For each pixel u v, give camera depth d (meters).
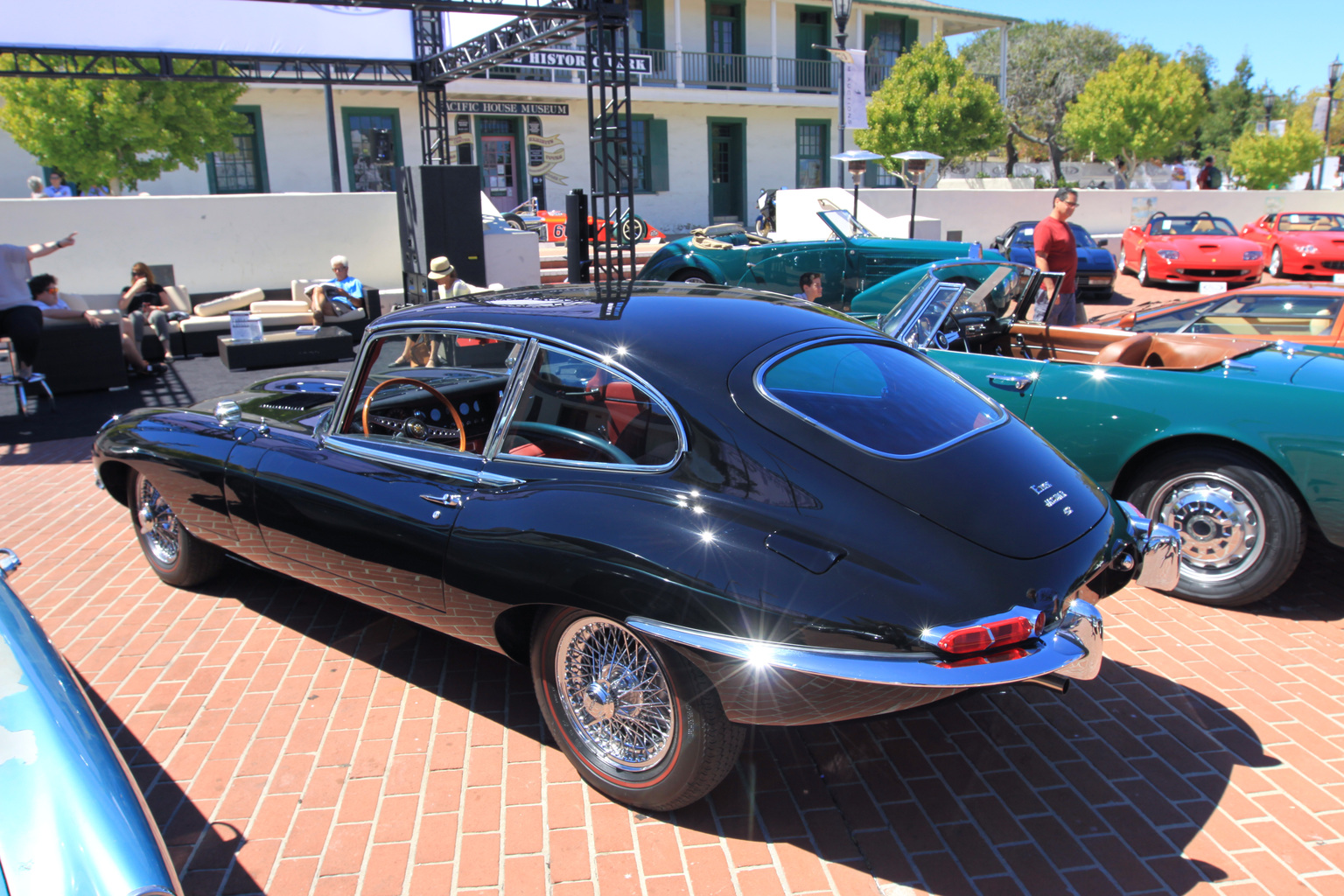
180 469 3.94
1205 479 4.09
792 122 27.75
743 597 2.34
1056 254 7.34
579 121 24.08
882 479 2.50
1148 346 4.98
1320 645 3.84
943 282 5.04
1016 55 44.25
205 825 2.80
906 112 24.05
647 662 2.68
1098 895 2.45
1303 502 3.93
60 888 1.56
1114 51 43.19
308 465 3.50
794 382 2.74
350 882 2.55
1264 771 2.99
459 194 12.15
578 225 12.31
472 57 12.68
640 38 25.05
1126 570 2.89
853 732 3.26
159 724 3.35
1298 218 18.42
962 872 2.55
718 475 2.53
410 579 3.14
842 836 2.71
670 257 11.93
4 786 1.74
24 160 17.22
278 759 3.13
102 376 9.56
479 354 3.21
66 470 6.92
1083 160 39.72
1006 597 2.30
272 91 19.78
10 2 10.27
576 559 2.60
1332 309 5.99
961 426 2.90
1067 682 2.50
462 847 2.68
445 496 3.01
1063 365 4.43
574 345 2.90
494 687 3.60
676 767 2.62
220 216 12.91
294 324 11.81
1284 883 2.49
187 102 15.51
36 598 4.48
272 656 3.86
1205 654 3.79
